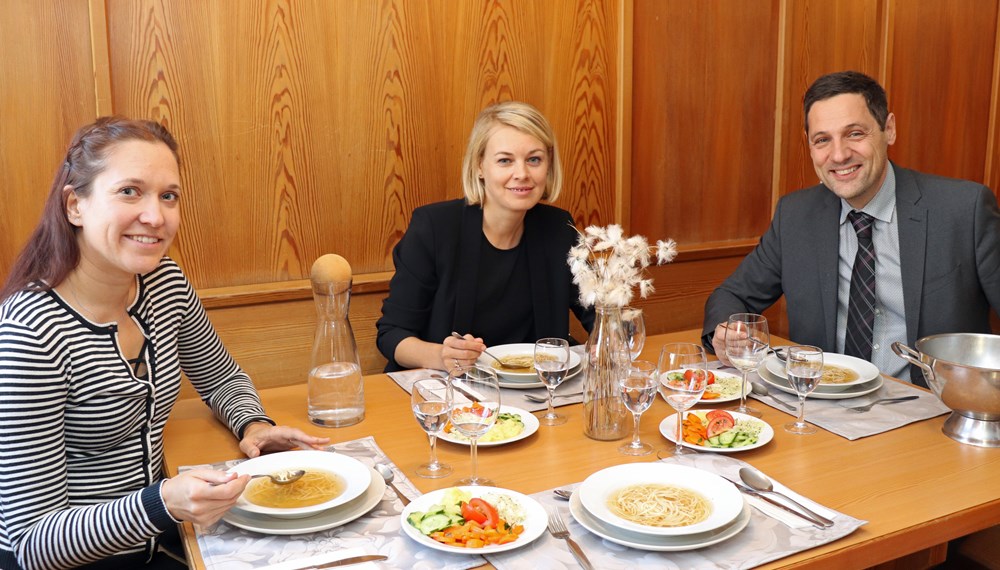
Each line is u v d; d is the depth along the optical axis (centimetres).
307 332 272
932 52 371
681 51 318
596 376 151
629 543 110
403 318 219
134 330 146
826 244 220
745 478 131
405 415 167
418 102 278
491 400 136
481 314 226
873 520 121
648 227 327
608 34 303
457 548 109
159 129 141
